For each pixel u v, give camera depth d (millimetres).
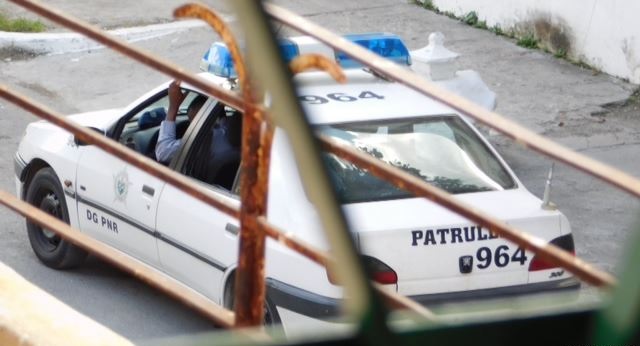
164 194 13547
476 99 21734
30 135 16547
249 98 5859
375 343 4797
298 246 5824
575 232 18469
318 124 12914
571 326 4262
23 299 7418
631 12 25953
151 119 15523
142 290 15477
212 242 12703
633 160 22156
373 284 4934
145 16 31797
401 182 5852
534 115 24344
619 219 19031
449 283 11492
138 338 13922
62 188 15531
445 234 11477
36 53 28953
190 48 29391
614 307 4184
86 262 16422
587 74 26828
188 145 13891
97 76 27516
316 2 32844
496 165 13164
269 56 4680
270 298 11773
